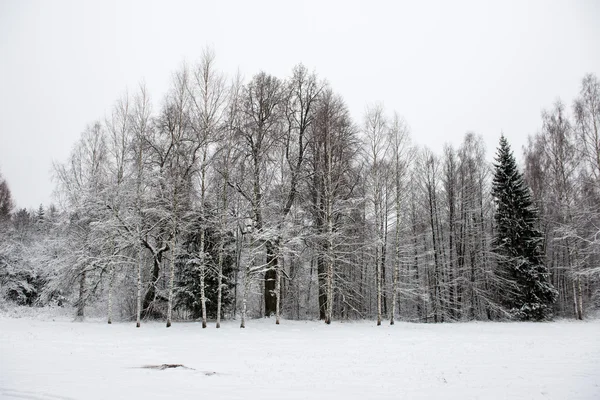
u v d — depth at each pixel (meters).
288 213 26.94
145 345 15.36
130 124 26.28
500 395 8.04
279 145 27.89
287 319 27.88
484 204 39.62
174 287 25.06
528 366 11.21
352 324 25.72
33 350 13.34
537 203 37.78
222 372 10.44
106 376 9.52
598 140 29.98
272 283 28.53
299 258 28.09
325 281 27.64
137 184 23.67
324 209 26.52
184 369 10.71
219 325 22.12
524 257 32.56
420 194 37.03
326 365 11.66
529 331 22.02
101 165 27.50
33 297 34.53
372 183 27.25
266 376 9.97
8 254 34.53
